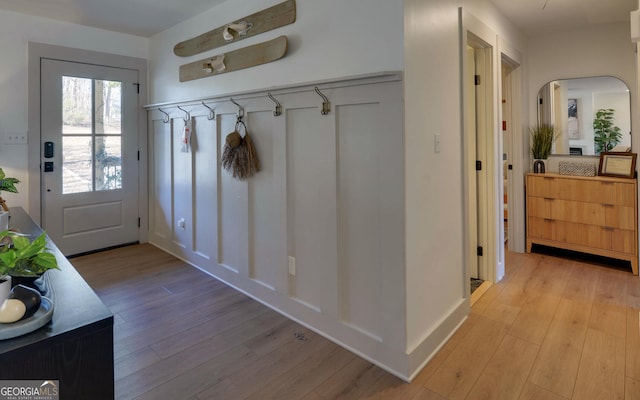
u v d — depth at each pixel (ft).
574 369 6.25
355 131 6.63
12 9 10.48
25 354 2.88
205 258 10.91
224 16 9.81
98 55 12.25
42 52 11.21
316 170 7.35
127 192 13.37
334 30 6.96
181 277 10.57
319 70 7.29
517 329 7.61
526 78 12.69
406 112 5.97
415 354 6.24
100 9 10.45
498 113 9.96
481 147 9.89
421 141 6.40
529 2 9.52
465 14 7.74
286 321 8.03
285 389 5.83
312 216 7.53
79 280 4.20
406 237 6.07
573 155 12.32
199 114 10.66
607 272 10.78
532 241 12.57
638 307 8.51
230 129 9.60
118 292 9.53
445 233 7.30
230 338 7.34
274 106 8.14
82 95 12.10
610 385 5.83
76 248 12.34
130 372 6.23
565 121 12.35
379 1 6.19
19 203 11.09
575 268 11.17
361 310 6.79
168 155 12.41
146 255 12.48
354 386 5.90
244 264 9.43
